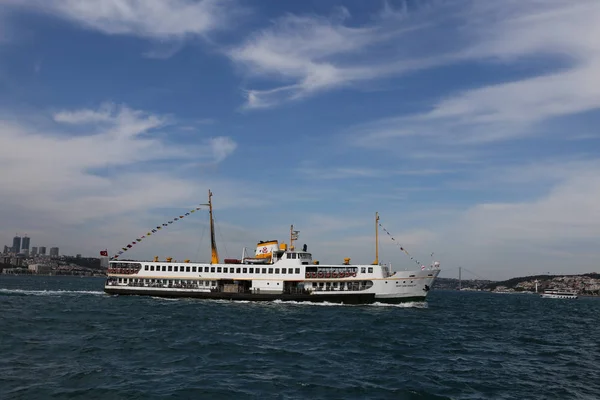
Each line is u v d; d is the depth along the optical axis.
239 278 86.19
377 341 46.91
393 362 37.34
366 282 83.44
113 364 33.03
